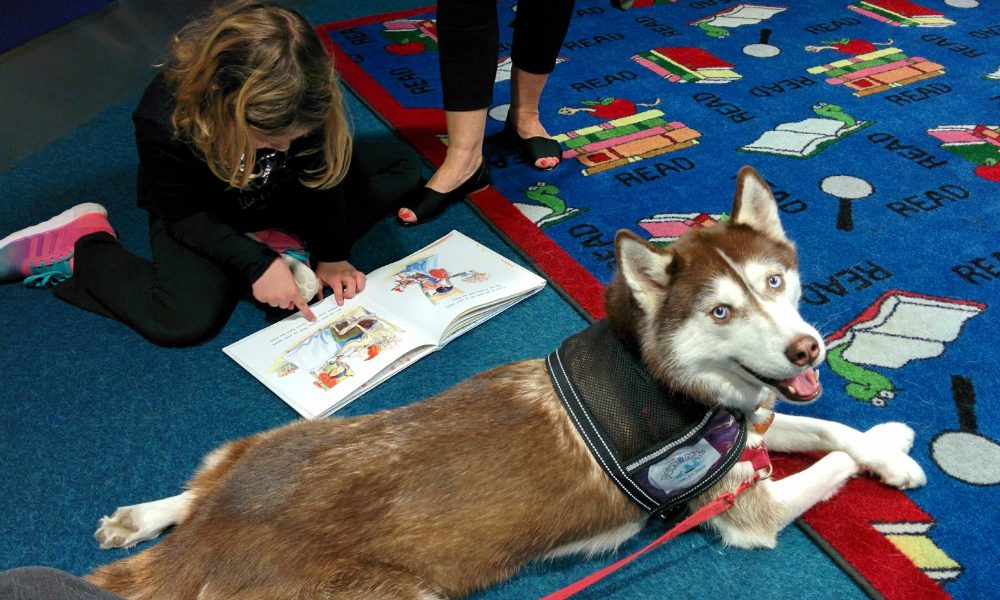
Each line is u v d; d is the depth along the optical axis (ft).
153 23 15.10
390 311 8.61
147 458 7.26
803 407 7.38
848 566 6.04
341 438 5.61
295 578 4.99
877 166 10.69
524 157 11.35
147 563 5.28
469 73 9.45
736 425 5.86
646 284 5.57
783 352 5.23
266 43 6.34
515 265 9.23
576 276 9.11
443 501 5.33
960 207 9.83
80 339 8.59
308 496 5.24
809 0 15.81
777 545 6.32
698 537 6.49
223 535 5.13
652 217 9.96
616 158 11.21
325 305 8.75
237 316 8.88
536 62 10.55
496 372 6.14
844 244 9.32
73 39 14.28
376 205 9.99
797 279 5.90
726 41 14.35
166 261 8.52
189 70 6.54
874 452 6.57
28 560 6.42
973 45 13.80
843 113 11.95
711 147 11.33
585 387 5.64
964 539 6.16
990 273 8.77
